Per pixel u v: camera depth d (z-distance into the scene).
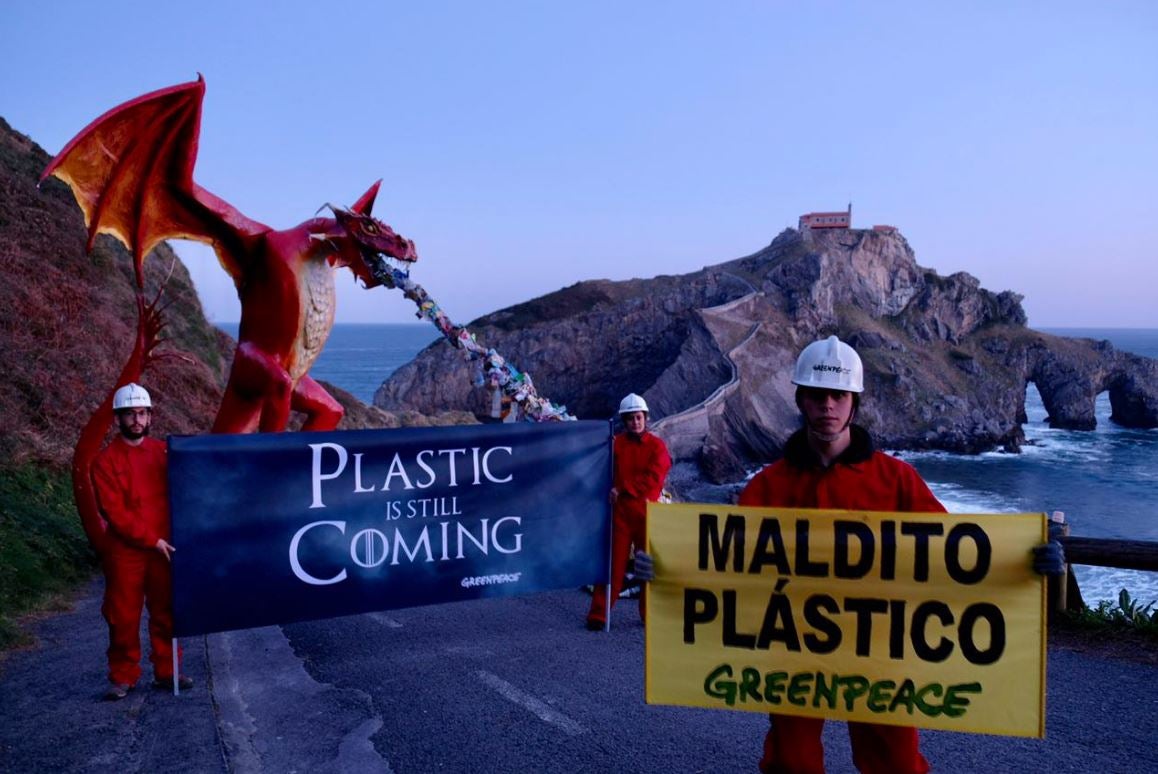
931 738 4.81
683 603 3.47
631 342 120.44
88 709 5.23
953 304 121.19
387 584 6.01
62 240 22.19
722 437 84.31
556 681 5.98
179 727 4.93
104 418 5.39
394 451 6.00
